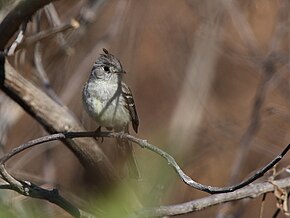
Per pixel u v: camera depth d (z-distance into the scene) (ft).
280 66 46.91
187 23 56.24
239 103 56.08
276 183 26.32
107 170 31.09
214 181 45.98
